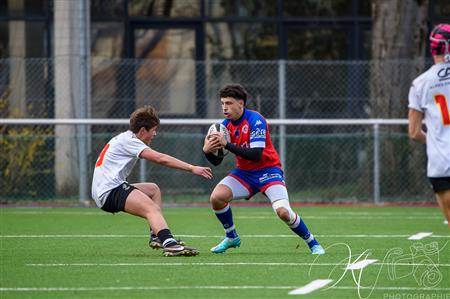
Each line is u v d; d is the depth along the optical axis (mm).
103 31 66250
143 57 66812
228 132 33094
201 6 67000
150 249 36094
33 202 58781
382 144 60625
